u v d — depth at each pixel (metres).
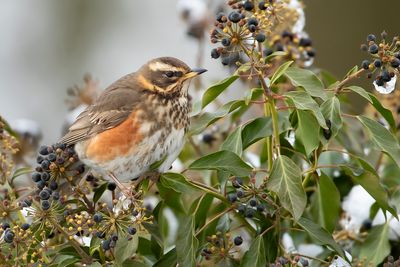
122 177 11.98
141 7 24.80
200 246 10.52
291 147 10.76
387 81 9.73
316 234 10.07
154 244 10.62
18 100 23.31
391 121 10.27
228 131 13.38
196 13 15.84
